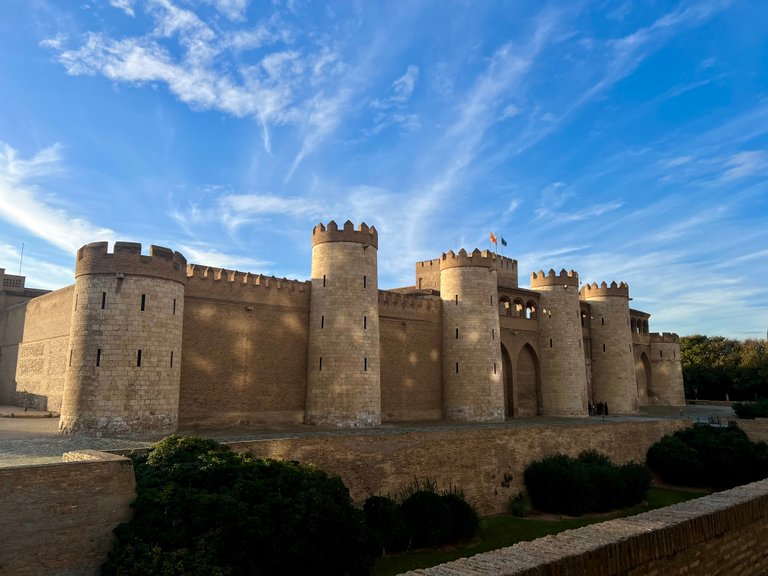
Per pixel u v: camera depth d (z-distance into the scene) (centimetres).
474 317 4862
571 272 5919
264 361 3894
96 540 1716
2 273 6309
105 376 2870
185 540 1728
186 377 3531
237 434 3162
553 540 929
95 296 2958
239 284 3850
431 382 4872
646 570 957
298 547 1839
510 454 3494
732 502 1230
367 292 4112
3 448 2367
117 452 2081
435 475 3070
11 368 5488
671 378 7744
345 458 2723
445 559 2450
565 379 5675
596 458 3922
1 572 1545
